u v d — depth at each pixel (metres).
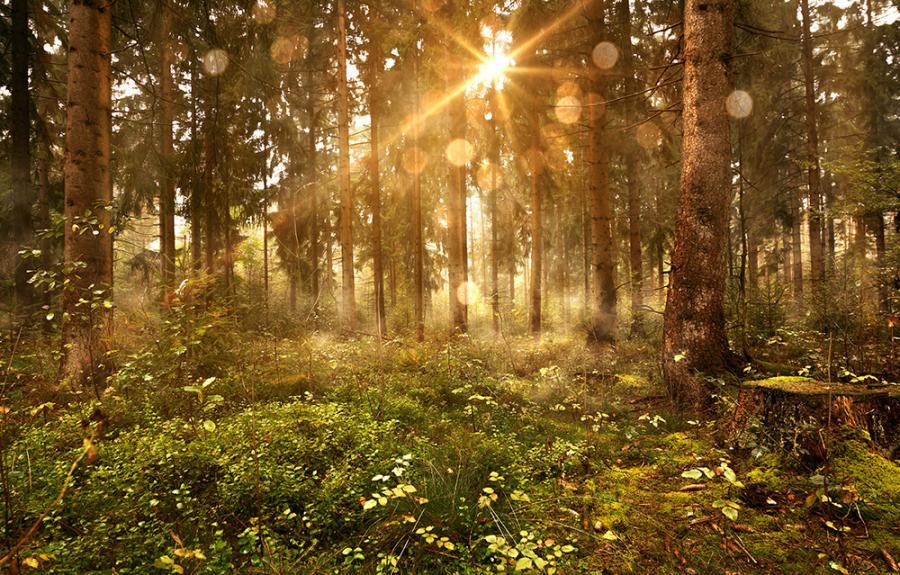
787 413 3.65
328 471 3.49
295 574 2.44
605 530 2.91
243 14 11.80
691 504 3.18
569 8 10.84
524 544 2.46
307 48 15.53
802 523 2.89
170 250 13.15
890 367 5.20
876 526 2.77
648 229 16.20
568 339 12.11
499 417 5.07
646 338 11.47
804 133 14.90
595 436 4.52
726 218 5.50
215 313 5.55
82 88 6.16
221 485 3.24
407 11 13.30
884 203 7.98
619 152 12.35
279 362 6.38
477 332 14.30
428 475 3.51
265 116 14.81
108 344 5.68
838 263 9.74
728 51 5.49
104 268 6.10
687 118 5.66
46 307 5.01
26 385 5.30
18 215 9.48
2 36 9.42
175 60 13.50
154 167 11.78
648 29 12.46
